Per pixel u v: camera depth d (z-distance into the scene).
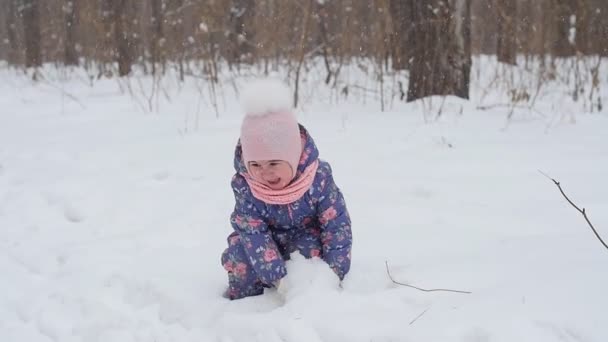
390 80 8.75
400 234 3.29
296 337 2.20
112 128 7.00
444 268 2.63
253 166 2.49
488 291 2.35
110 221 4.01
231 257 2.70
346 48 8.27
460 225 3.41
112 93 9.73
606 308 2.11
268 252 2.55
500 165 4.69
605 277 2.32
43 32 14.98
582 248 2.75
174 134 6.41
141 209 4.18
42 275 3.29
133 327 2.62
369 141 5.63
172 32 10.25
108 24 11.62
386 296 2.39
